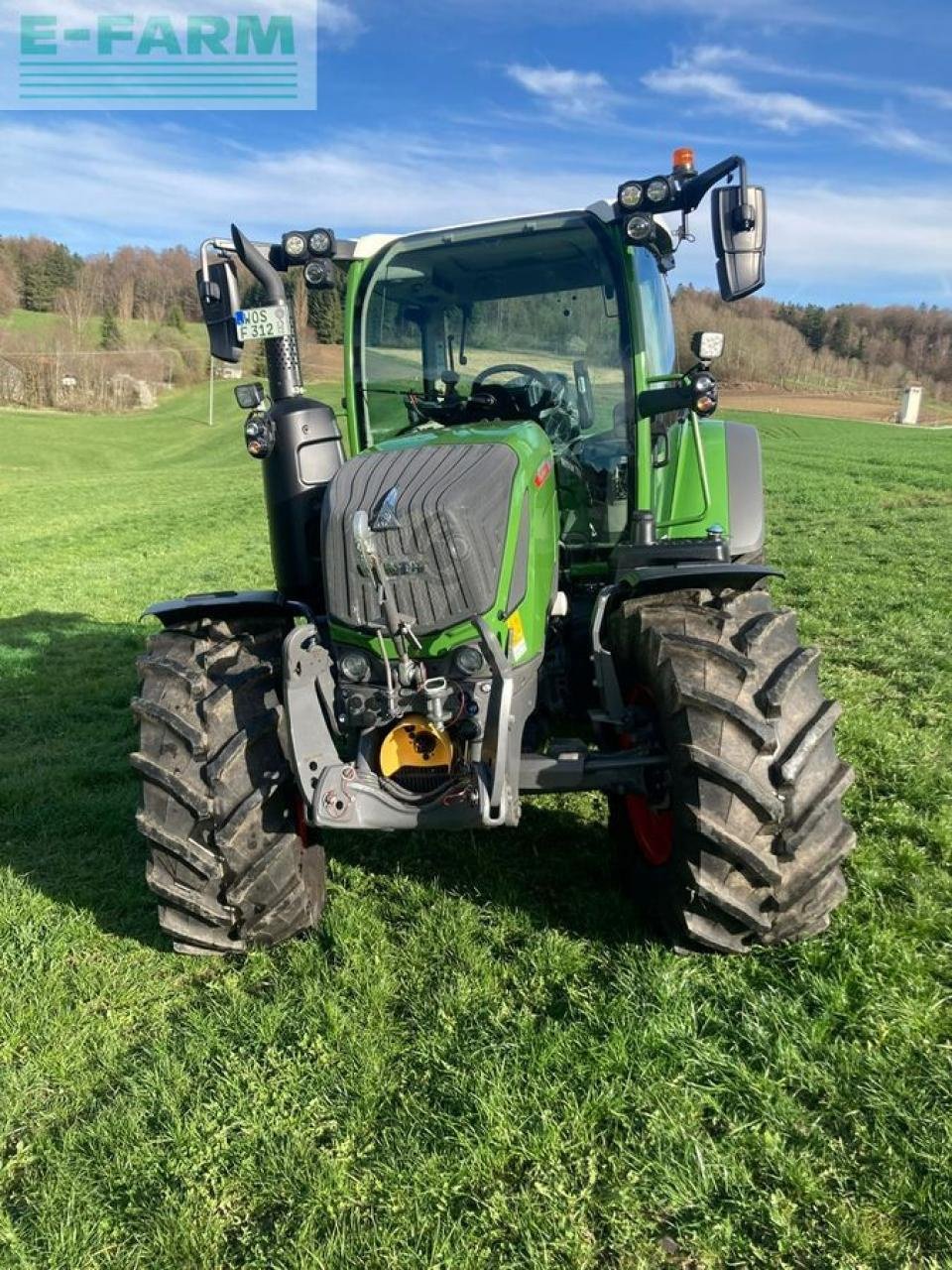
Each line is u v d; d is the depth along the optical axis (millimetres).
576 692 3641
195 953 3176
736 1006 2779
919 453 26484
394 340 4121
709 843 2676
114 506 25359
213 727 2980
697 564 3213
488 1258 2090
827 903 2799
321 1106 2547
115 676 7469
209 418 69250
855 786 4199
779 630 2891
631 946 3070
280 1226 2207
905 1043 2580
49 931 3480
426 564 2756
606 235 3816
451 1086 2541
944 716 5039
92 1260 2186
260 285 3570
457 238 3930
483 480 2881
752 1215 2131
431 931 3268
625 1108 2438
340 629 2885
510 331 4023
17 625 9820
